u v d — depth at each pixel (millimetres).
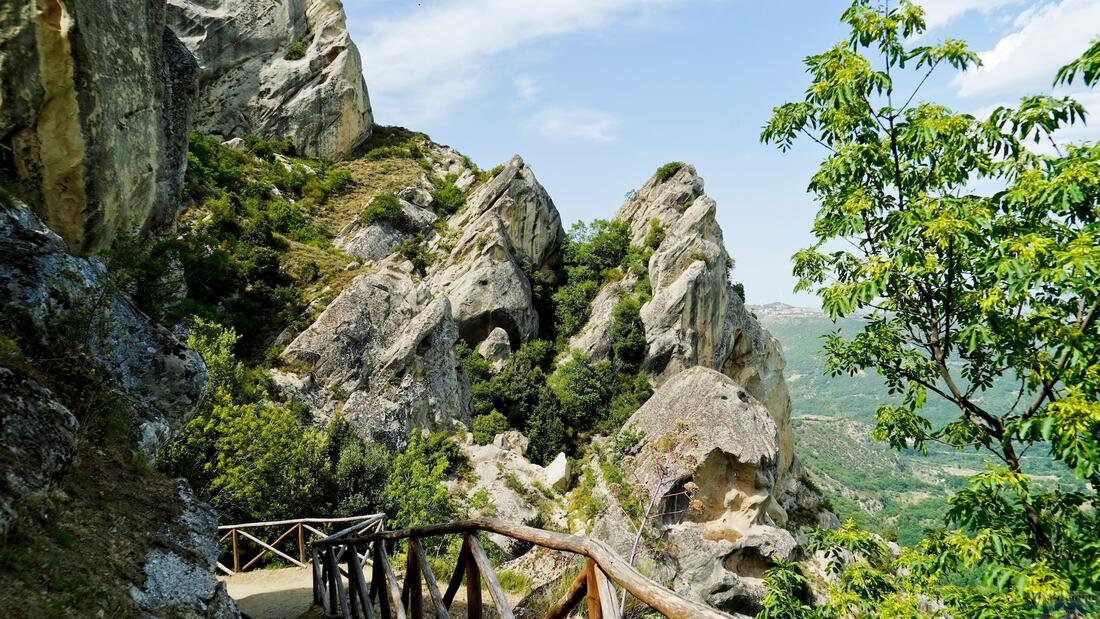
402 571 14320
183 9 64625
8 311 7078
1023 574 5402
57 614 4566
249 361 34875
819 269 8109
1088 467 5086
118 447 7582
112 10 10281
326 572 10172
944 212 5973
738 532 29906
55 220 9633
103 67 10000
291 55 70812
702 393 34375
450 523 4516
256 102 67562
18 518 5020
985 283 6293
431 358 39406
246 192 54969
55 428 6117
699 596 23891
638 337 58344
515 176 66125
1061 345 5629
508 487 33938
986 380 7016
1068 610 5617
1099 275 5277
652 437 33250
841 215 7359
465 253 59438
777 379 69375
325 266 44688
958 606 6207
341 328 36781
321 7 73812
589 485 33625
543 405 50375
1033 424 5500
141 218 12141
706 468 31188
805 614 7492
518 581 13344
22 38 8797
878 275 6496
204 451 22031
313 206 60156
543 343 59438
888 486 158000
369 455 27453
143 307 10938
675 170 77125
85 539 5621
